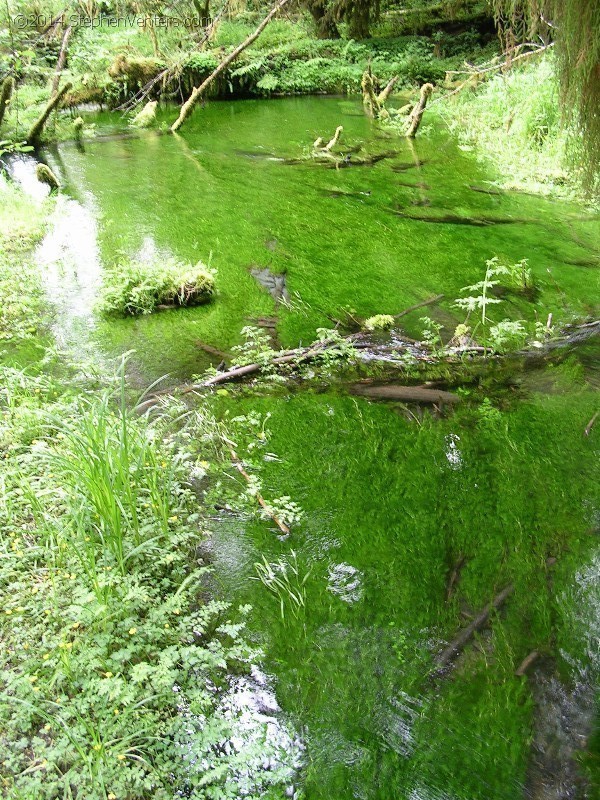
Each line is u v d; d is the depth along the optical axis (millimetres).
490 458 3318
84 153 9008
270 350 4172
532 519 2939
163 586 2596
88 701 2100
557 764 2012
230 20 14094
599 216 6445
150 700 2150
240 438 3508
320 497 3109
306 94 13039
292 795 1940
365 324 4531
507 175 7723
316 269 5414
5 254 5480
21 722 2057
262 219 6496
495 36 13695
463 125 9891
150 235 6078
